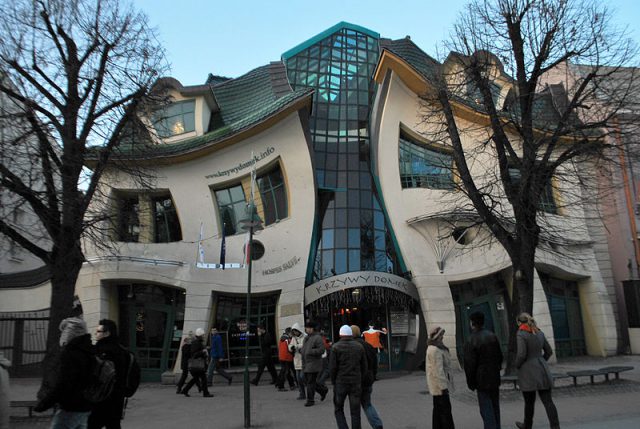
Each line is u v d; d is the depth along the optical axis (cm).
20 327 1997
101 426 538
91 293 1903
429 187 2239
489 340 694
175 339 1995
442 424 671
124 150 1577
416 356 1983
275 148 2181
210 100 2428
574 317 2378
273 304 2089
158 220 2195
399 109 2284
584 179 1499
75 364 482
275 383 1505
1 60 1198
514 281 1309
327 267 2097
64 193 1190
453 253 2119
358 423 695
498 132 1351
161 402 1277
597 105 1551
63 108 1245
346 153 2388
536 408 1005
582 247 2362
